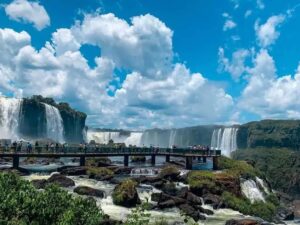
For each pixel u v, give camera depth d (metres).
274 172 117.88
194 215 37.22
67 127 150.50
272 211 50.25
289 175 114.38
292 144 158.50
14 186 15.36
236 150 144.75
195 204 41.50
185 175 48.66
